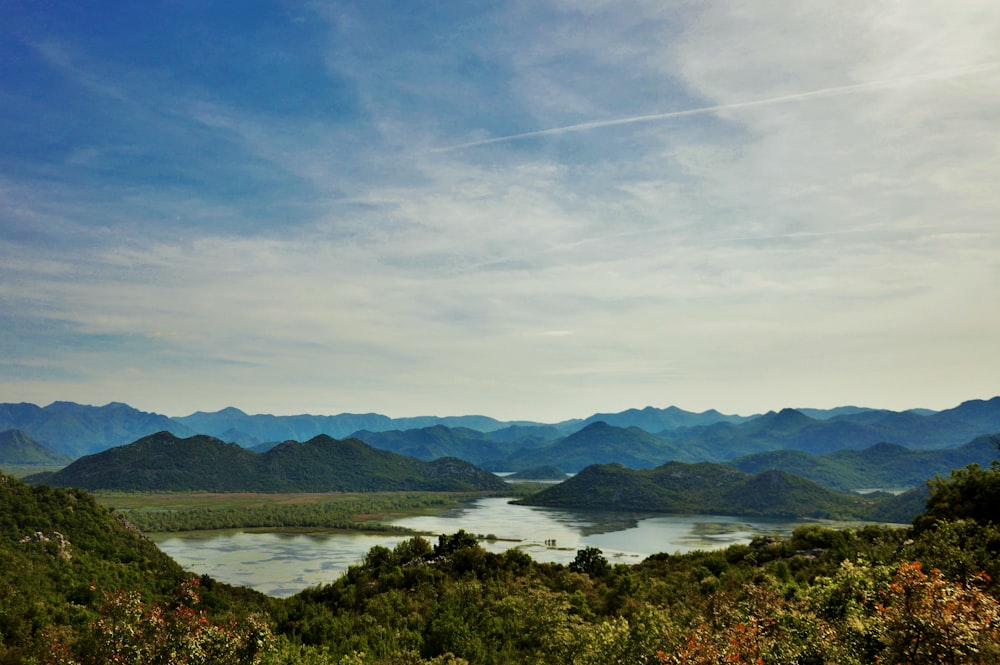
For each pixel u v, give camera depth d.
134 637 19.88
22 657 46.12
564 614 45.25
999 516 42.66
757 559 62.62
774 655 17.62
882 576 22.36
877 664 16.14
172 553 178.75
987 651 14.53
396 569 69.50
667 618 30.05
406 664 43.41
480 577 66.94
